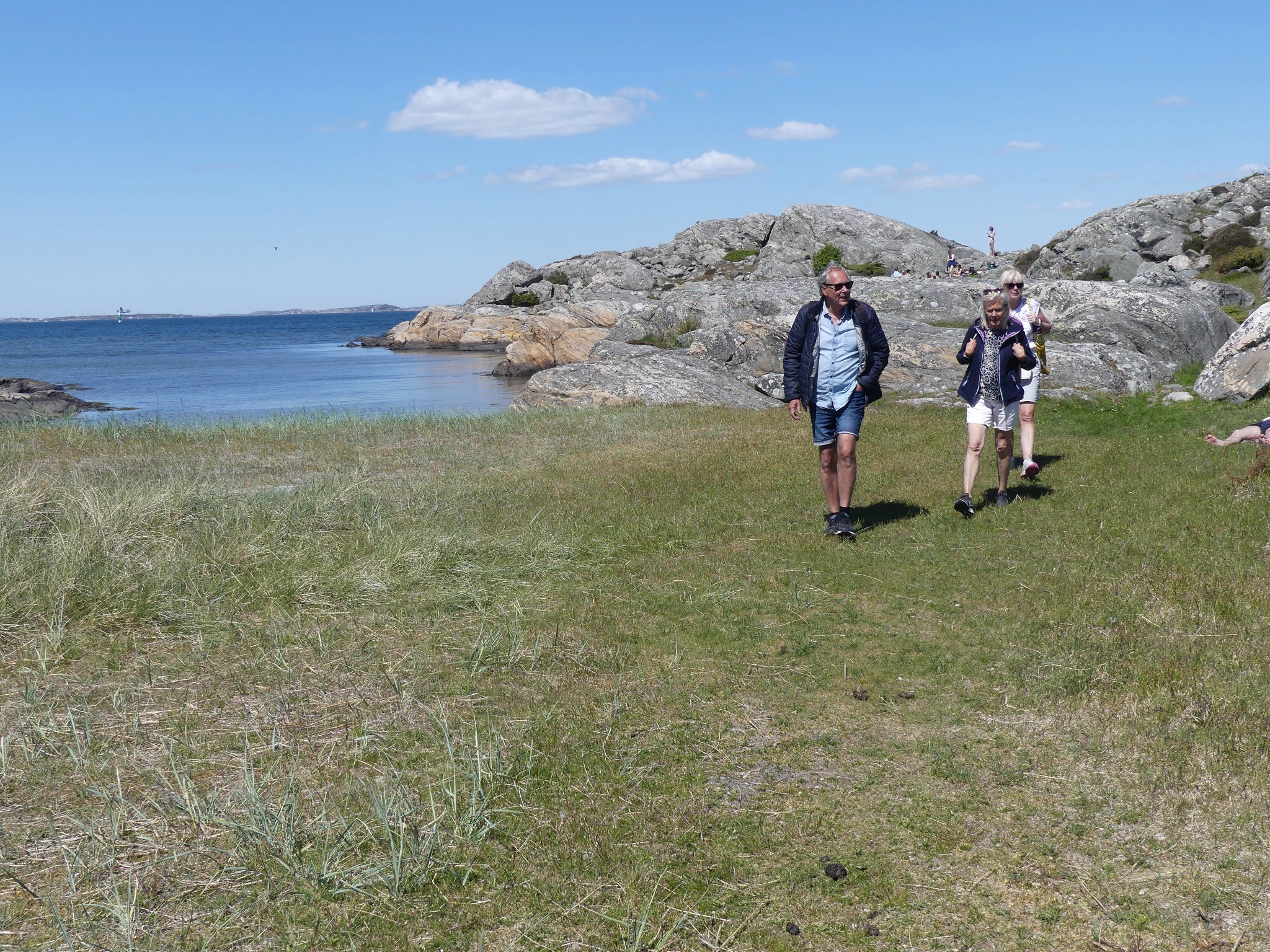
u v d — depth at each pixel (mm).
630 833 3451
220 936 2904
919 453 11898
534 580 6816
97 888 3119
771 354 22562
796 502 9086
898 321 22594
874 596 6266
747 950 2840
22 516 7430
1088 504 8344
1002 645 5254
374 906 3055
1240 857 3201
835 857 3309
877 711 4523
